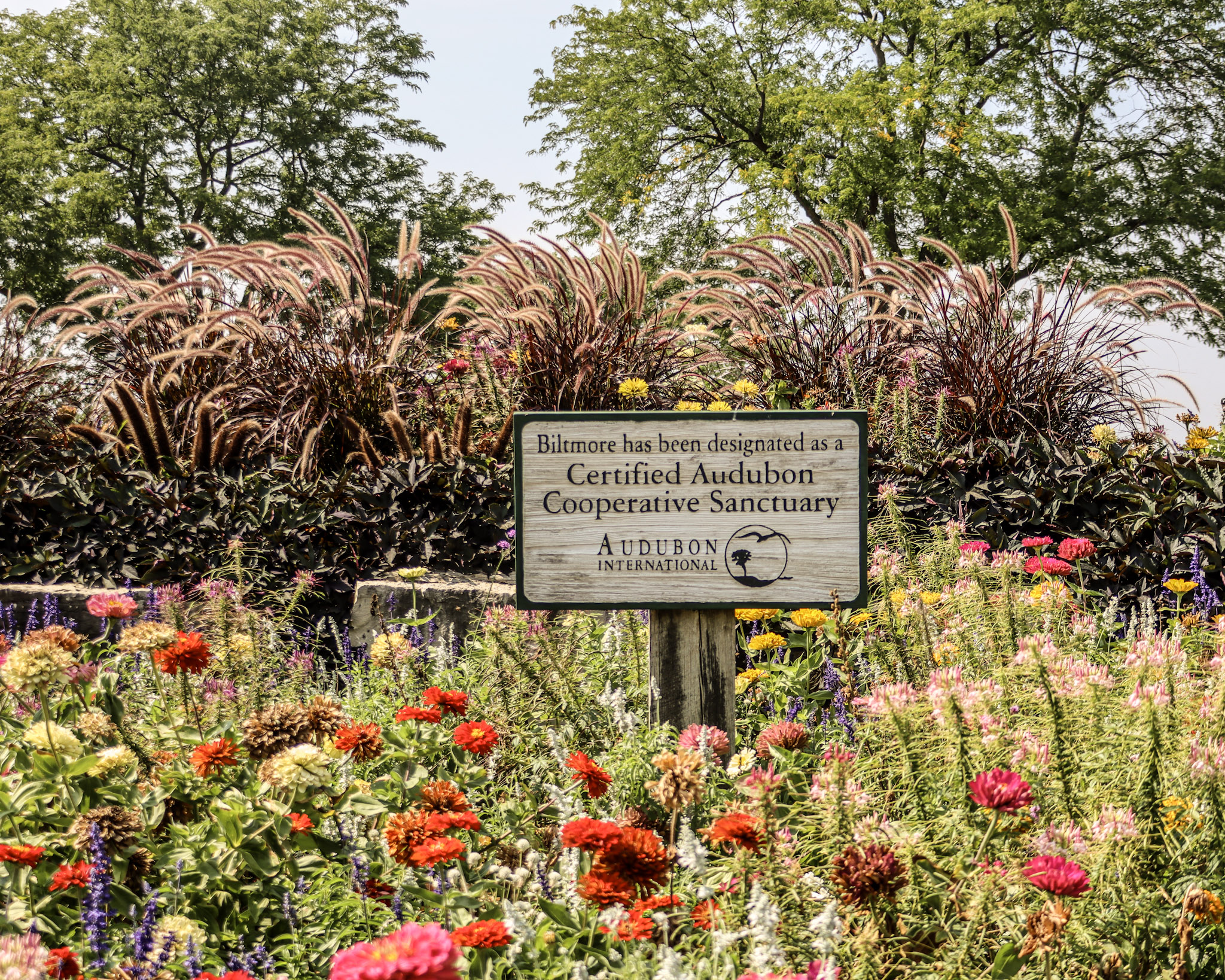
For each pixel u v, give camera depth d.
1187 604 4.07
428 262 24.86
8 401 6.11
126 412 5.07
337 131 24.41
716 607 2.82
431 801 1.96
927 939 1.67
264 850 1.86
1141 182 19.38
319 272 6.06
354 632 4.36
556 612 3.28
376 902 1.78
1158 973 1.69
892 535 3.92
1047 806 1.96
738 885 1.72
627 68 20.75
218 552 4.49
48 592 4.33
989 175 18.22
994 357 5.88
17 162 21.33
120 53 23.38
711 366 6.97
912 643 2.87
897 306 6.50
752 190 19.70
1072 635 2.98
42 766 1.98
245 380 6.22
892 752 2.13
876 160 17.80
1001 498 4.72
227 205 22.38
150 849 1.85
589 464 2.81
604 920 1.59
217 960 1.67
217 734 2.17
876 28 19.41
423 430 5.87
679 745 2.26
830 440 2.78
